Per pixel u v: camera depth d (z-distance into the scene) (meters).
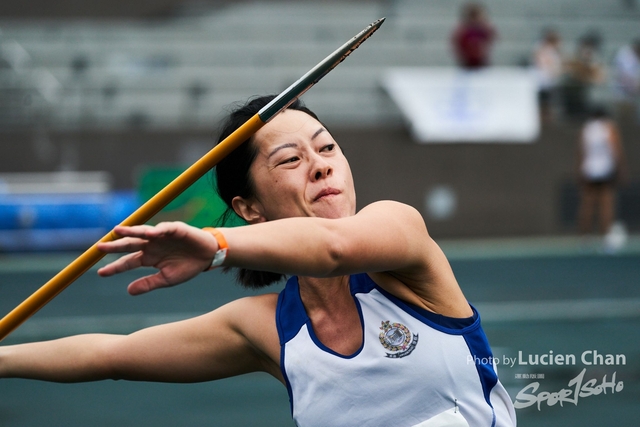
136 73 55.03
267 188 7.30
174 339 7.72
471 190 52.22
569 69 54.19
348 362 6.93
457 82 52.59
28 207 44.72
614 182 47.56
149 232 5.10
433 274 6.93
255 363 7.77
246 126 6.13
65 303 31.83
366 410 6.94
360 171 52.09
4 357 7.99
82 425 17.44
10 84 52.47
